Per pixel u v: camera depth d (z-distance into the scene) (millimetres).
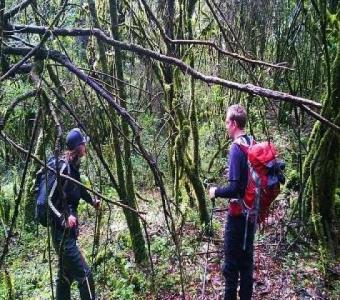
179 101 6312
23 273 5863
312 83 7449
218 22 3045
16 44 3639
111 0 4496
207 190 7535
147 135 7320
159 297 5078
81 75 2605
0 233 6434
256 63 2920
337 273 5242
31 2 2713
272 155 4027
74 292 5398
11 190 6512
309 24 6113
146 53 2883
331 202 5820
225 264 4379
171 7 6043
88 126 3146
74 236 4219
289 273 5332
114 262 5660
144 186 7930
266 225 6312
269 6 8883
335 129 2406
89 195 4363
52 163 4027
